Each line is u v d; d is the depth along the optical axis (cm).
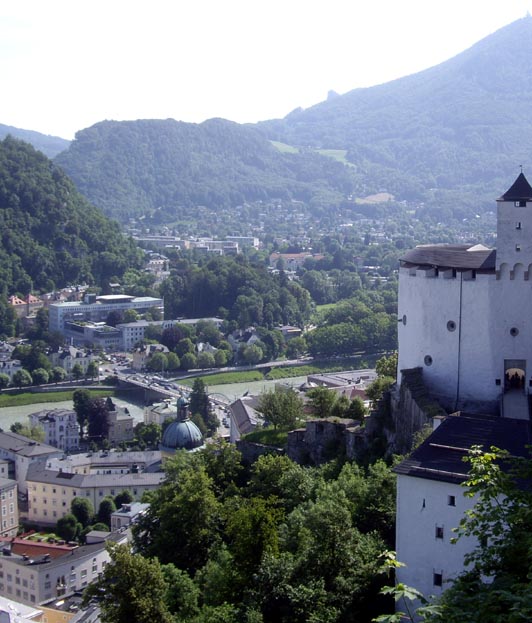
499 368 15662
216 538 15462
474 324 15788
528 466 8419
